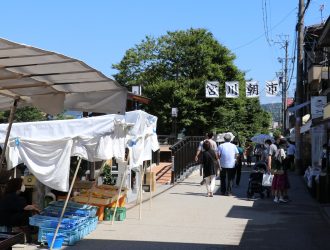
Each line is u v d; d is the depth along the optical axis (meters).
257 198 17.14
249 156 33.75
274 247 9.66
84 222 10.53
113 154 10.45
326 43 21.97
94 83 7.38
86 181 13.77
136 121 12.34
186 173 24.75
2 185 9.61
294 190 19.64
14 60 6.04
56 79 7.10
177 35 48.28
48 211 10.57
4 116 21.92
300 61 28.08
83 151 9.51
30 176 11.35
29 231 9.79
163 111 44.22
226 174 18.19
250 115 58.03
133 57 49.72
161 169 25.73
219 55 46.81
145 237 10.52
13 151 9.53
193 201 16.28
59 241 9.41
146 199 16.70
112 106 8.20
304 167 26.83
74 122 9.64
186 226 11.83
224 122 45.56
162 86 44.47
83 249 9.37
